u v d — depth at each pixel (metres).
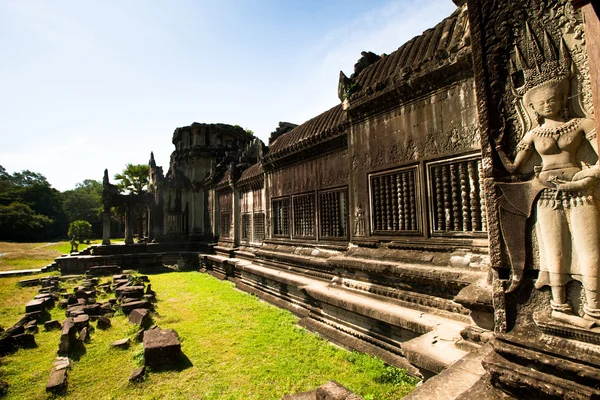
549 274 2.83
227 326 8.70
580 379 2.43
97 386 5.77
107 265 19.17
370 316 6.21
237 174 17.00
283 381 5.67
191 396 5.37
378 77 7.43
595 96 2.41
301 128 11.54
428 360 4.15
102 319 8.90
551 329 2.76
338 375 5.72
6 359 6.90
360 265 7.08
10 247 38.03
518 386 2.64
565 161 2.74
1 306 11.86
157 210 21.80
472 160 5.48
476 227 5.46
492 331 4.25
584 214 2.64
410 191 6.60
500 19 3.16
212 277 16.91
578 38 2.69
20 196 58.78
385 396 4.92
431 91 6.14
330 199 9.45
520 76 3.04
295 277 10.16
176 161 23.41
